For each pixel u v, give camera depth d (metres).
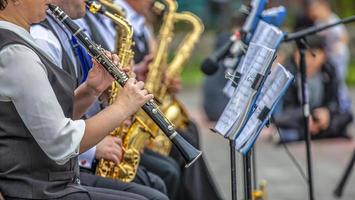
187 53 8.01
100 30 6.53
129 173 6.09
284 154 11.52
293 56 9.44
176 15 8.17
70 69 5.75
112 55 5.16
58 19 5.10
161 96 7.45
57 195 4.77
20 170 4.68
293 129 11.83
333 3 19.77
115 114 4.83
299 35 6.51
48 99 4.59
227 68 7.04
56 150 4.64
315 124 12.04
